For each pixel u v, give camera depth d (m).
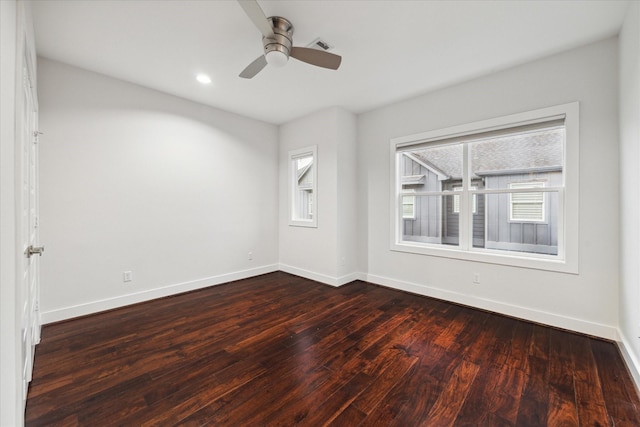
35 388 1.66
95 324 2.56
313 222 4.07
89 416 1.45
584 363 1.93
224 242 3.90
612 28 2.12
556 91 2.47
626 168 1.97
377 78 2.93
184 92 3.28
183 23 2.06
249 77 2.38
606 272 2.27
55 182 2.57
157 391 1.65
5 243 0.99
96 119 2.80
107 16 1.97
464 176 3.15
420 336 2.35
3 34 0.98
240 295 3.40
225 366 1.92
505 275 2.79
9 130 1.02
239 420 1.43
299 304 3.10
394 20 2.04
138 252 3.11
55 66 2.57
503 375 1.81
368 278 3.96
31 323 1.82
